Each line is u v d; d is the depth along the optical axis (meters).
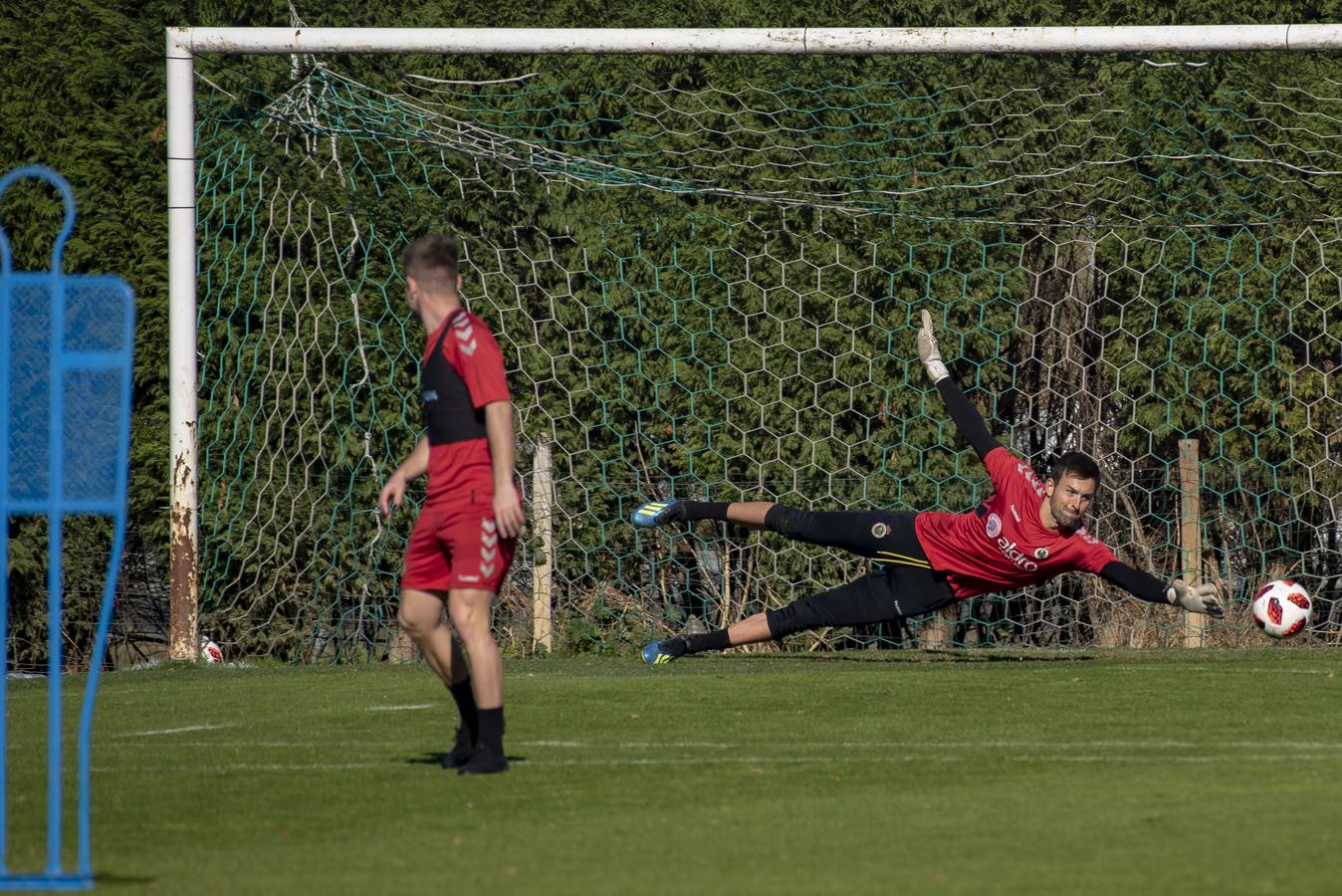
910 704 22.64
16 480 11.86
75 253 34.66
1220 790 15.77
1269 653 30.08
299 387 34.66
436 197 35.59
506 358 35.50
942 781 16.55
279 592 34.78
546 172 34.88
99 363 11.58
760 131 35.50
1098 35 30.62
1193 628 34.72
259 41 30.61
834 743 19.28
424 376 16.94
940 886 11.47
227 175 34.66
